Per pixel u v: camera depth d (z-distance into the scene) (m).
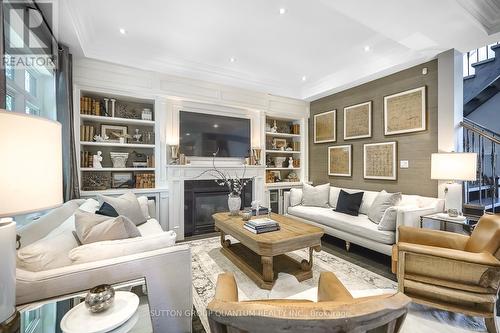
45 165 0.92
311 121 5.21
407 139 3.42
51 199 0.94
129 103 3.78
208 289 2.15
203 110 4.10
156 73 3.59
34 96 2.45
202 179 3.95
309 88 4.77
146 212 3.04
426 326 1.65
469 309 1.60
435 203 2.84
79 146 3.13
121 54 3.24
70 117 2.84
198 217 3.95
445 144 2.93
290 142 5.46
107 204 2.53
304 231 2.39
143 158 3.72
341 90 4.41
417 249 1.71
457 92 2.89
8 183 0.80
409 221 2.49
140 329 1.19
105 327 0.99
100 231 1.52
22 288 1.08
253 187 4.49
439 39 2.58
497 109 4.04
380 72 3.57
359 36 2.92
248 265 2.46
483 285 1.54
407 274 1.78
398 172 3.52
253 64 3.79
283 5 2.35
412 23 2.32
